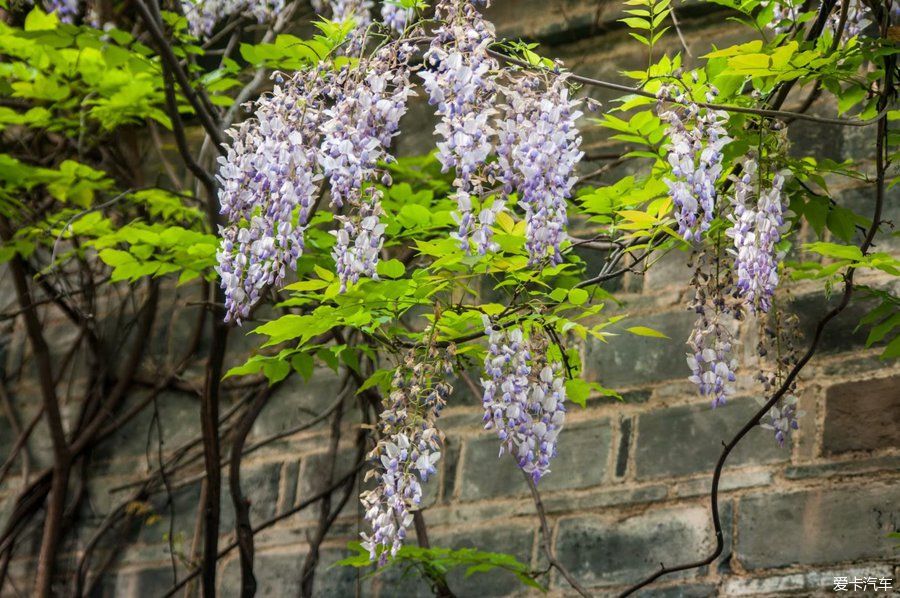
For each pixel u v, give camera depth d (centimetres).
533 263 373
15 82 686
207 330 712
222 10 670
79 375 732
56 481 689
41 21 584
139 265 531
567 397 434
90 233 639
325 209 651
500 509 574
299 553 627
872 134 555
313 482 638
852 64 410
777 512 507
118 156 734
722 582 508
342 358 477
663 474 541
